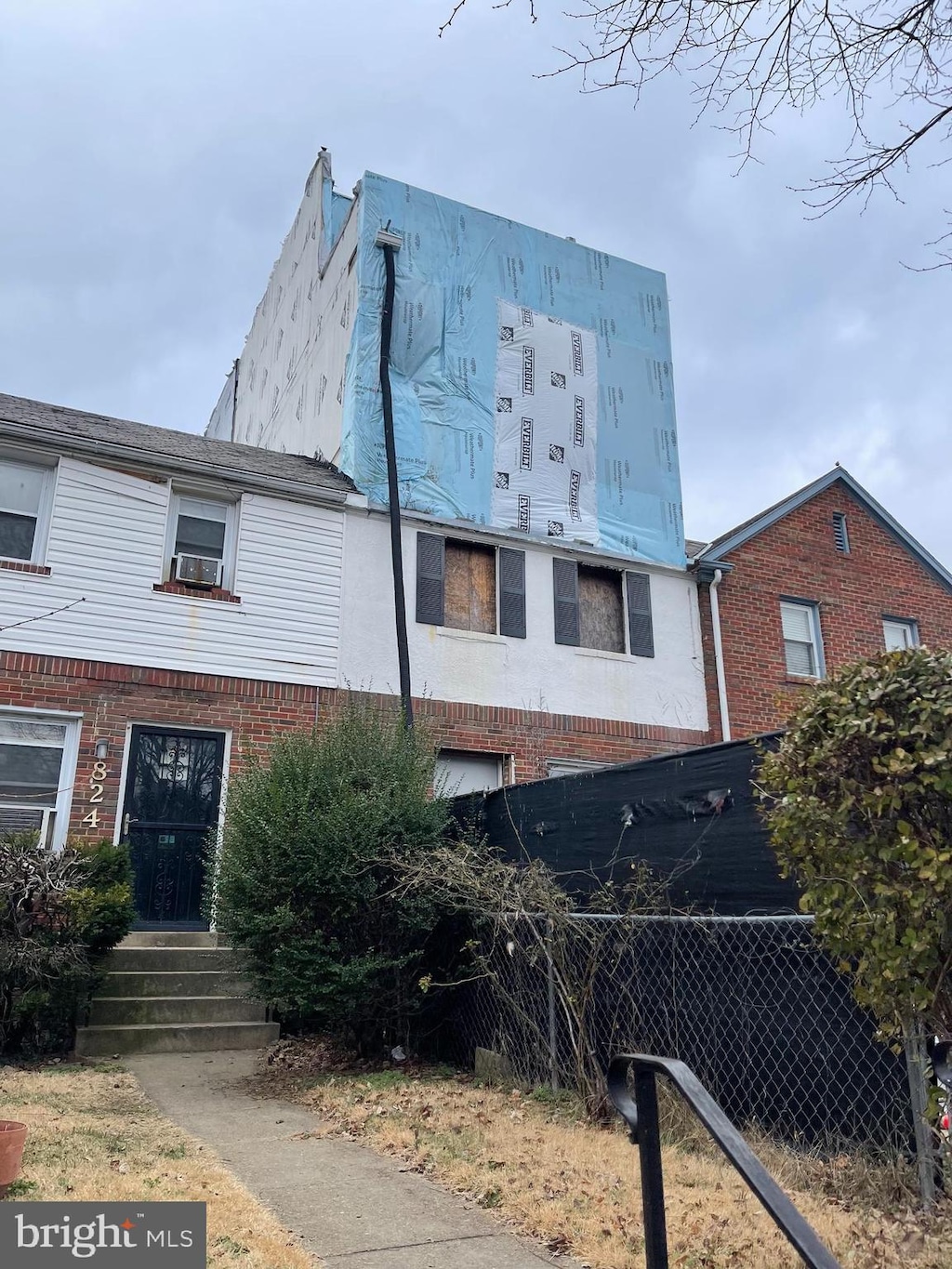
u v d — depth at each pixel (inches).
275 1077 283.1
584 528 539.8
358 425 491.2
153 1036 320.8
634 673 523.2
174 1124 222.5
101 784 392.8
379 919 297.1
